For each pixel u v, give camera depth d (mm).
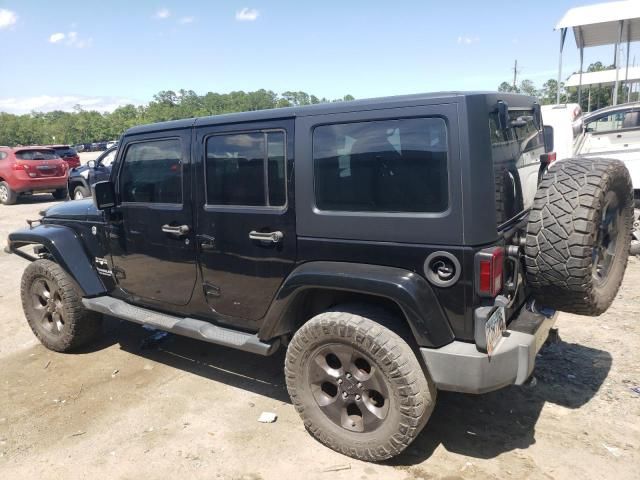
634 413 3324
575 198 2654
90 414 3660
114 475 2982
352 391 2908
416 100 2639
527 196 3271
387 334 2740
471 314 2611
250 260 3340
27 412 3725
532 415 3365
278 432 3328
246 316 3490
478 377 2564
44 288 4773
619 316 4883
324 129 2941
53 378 4258
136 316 4047
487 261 2508
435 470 2879
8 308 6160
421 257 2674
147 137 3822
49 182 15484
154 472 2990
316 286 2916
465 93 2545
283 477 2889
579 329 4629
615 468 2820
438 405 3537
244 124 3258
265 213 3205
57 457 3172
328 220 2945
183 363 4449
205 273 3627
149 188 3883
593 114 9398
